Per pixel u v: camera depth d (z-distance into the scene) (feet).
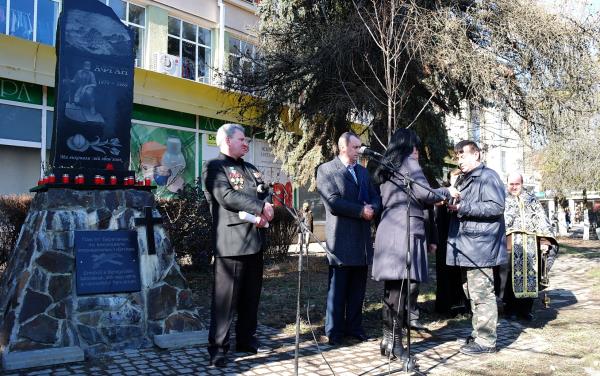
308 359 14.84
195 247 30.14
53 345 14.89
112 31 18.20
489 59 31.78
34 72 41.83
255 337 16.81
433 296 24.75
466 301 20.89
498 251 15.39
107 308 15.97
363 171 16.93
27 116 42.96
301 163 43.45
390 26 27.45
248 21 62.08
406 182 13.92
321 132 42.39
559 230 98.22
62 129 17.08
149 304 16.65
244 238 14.30
